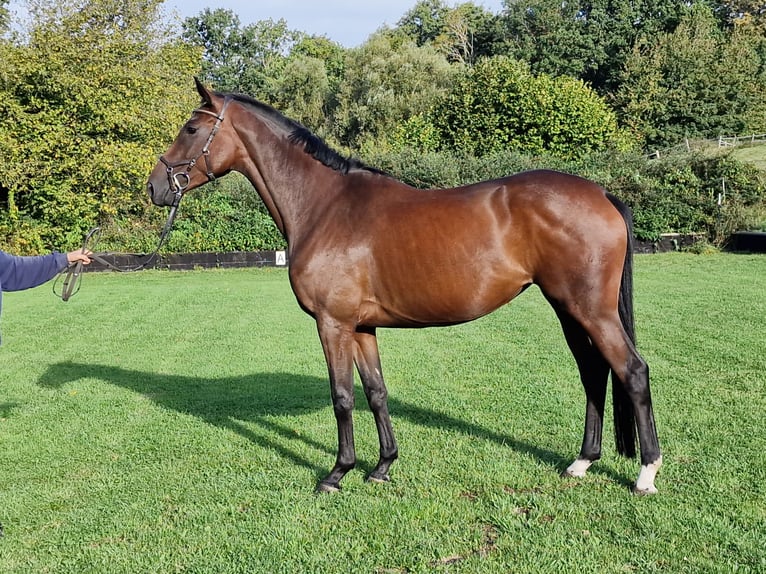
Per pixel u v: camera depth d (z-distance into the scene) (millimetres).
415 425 4992
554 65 44250
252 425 5191
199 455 4559
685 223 17656
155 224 17953
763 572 2795
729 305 9469
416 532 3295
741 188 17891
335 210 3803
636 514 3338
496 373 6469
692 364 6395
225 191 18844
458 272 3498
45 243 17438
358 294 3707
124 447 4773
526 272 3535
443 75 37375
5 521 3623
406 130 24188
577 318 3457
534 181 3529
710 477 3764
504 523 3312
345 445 3857
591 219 3375
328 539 3277
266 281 14617
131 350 8188
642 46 39781
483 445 4484
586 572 2865
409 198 3709
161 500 3830
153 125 18469
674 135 32312
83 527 3516
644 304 9844
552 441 4531
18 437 5051
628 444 3633
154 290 13484
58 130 16547
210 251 17781
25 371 7223
